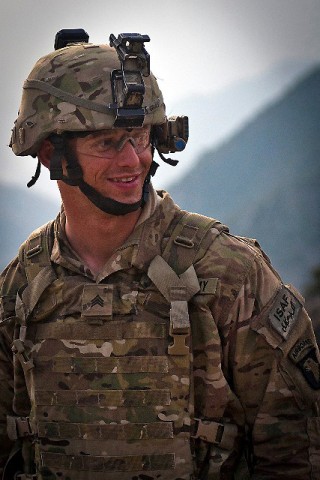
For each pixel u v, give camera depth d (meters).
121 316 6.61
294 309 6.75
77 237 6.92
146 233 6.77
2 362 7.23
